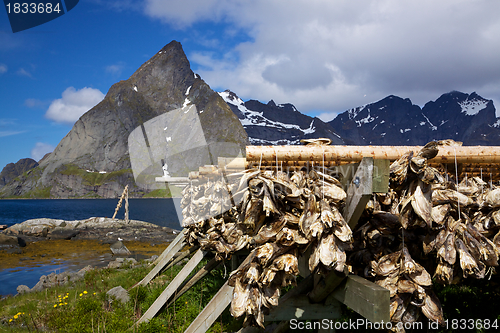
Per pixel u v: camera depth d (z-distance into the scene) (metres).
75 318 5.11
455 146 2.22
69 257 17.20
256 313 1.88
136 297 5.61
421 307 1.96
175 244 6.81
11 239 20.80
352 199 1.80
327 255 1.74
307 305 2.36
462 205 2.01
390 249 2.19
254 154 1.83
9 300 7.79
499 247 2.08
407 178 1.95
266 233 1.85
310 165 1.95
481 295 3.83
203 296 5.73
